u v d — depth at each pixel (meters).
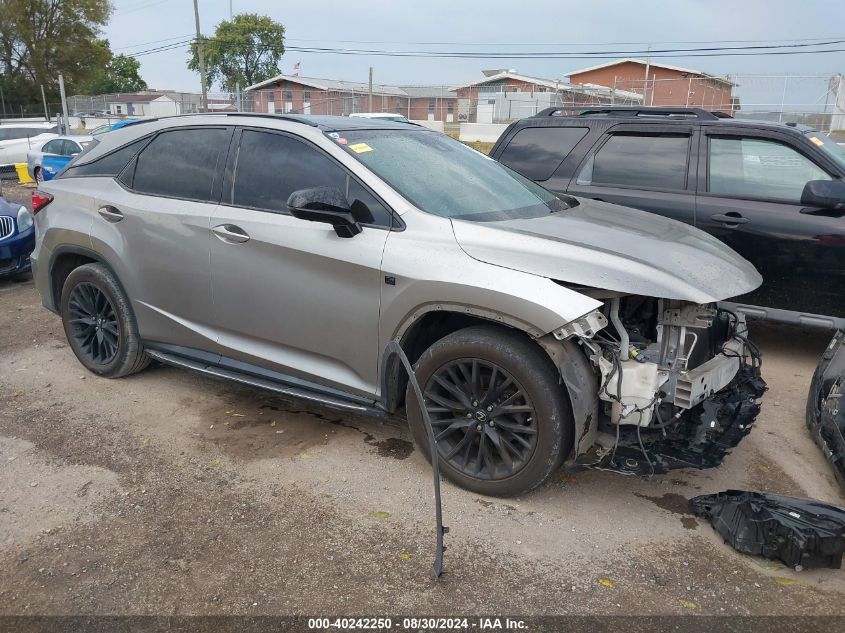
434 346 3.26
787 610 2.61
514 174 4.32
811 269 5.00
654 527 3.13
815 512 2.95
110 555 2.93
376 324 3.35
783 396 4.67
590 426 2.97
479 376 3.19
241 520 3.17
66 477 3.55
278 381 3.83
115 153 4.56
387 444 3.89
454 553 2.93
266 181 3.78
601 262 2.98
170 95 50.97
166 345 4.35
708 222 5.32
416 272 3.18
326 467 3.64
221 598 2.67
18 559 2.91
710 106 26.27
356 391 3.54
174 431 4.06
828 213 4.91
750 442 3.99
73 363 5.15
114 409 4.36
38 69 55.59
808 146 5.09
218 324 3.97
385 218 3.38
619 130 5.84
